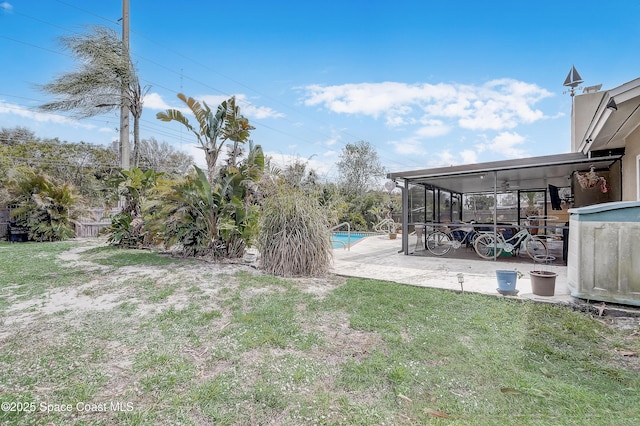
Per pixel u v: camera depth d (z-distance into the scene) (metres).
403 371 2.47
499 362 2.62
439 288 4.89
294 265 5.85
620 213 3.80
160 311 3.89
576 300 4.09
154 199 8.05
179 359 2.70
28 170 12.05
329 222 6.62
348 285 5.05
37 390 2.26
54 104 12.55
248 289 4.83
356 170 26.77
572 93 11.16
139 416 1.99
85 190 22.14
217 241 7.42
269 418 1.98
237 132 7.92
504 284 4.48
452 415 2.00
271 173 7.35
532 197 12.33
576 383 2.35
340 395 2.21
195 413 2.03
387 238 14.04
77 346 2.93
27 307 4.02
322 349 2.89
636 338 3.14
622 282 3.77
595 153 6.76
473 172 7.96
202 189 7.20
